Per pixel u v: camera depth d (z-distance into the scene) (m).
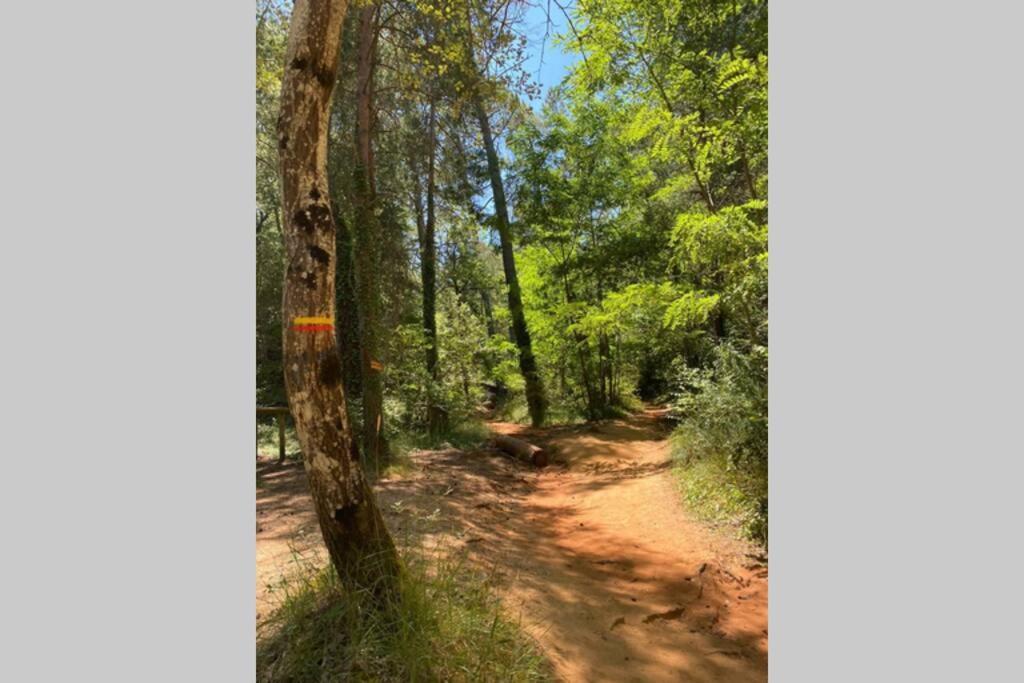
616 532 5.43
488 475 8.06
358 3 7.24
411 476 7.44
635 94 8.20
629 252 12.11
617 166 12.45
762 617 3.79
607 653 3.24
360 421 8.51
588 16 7.06
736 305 6.20
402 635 2.66
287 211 2.77
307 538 4.48
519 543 5.01
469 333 15.38
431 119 10.85
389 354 9.82
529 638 3.16
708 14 7.83
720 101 7.14
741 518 5.26
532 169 12.56
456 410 12.65
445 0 5.80
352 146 11.00
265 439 11.60
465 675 2.66
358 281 7.96
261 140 13.38
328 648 2.62
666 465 7.74
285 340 2.81
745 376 5.65
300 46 2.68
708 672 3.12
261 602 3.25
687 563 4.62
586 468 8.72
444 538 4.68
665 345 11.80
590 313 11.27
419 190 12.56
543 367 14.82
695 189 10.79
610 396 14.90
